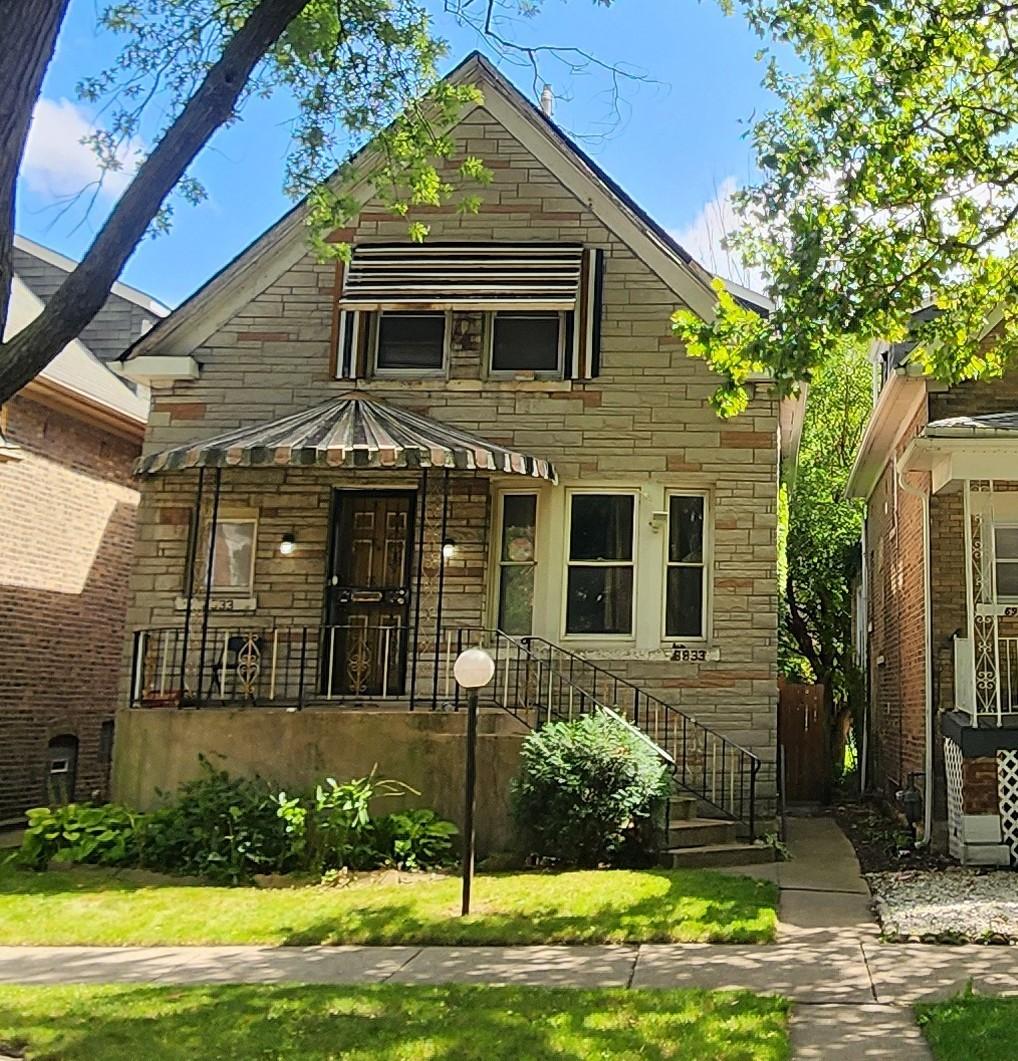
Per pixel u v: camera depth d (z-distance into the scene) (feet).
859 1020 17.49
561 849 30.37
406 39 28.12
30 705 49.01
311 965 21.70
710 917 24.18
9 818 47.39
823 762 53.98
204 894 27.91
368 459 33.50
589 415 39.50
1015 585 36.68
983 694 35.24
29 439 48.88
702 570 38.81
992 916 24.41
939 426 33.19
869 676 59.16
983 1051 15.53
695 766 37.04
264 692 38.75
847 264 28.66
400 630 38.17
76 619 52.65
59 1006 18.60
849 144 28.02
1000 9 27.30
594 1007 17.95
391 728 33.63
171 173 16.37
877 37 27.58
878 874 30.66
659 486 39.01
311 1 22.98
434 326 41.29
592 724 32.09
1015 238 31.73
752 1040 16.12
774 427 38.91
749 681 37.45
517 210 41.14
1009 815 32.17
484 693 37.99
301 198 32.76
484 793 32.71
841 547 70.90
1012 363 37.35
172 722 34.83
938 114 29.17
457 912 25.30
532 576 39.06
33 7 14.82
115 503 55.93
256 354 41.47
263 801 31.32
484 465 34.30
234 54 16.92
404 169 32.32
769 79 29.14
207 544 40.27
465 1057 15.52
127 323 60.95
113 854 31.60
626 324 39.93
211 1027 17.12
